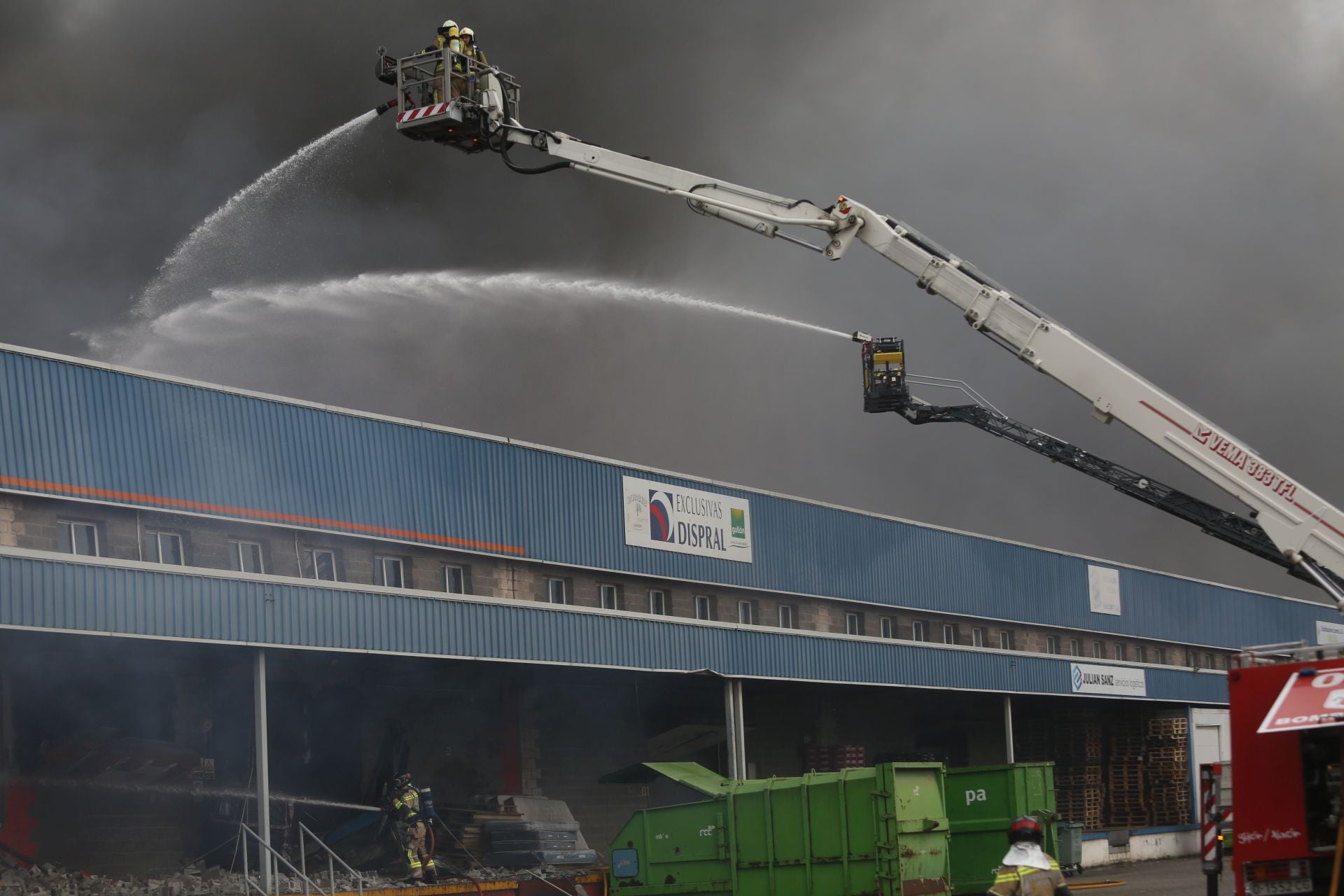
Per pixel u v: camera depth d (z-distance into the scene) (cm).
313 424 2455
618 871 2072
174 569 1905
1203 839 1883
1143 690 4119
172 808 2228
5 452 1983
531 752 2867
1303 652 1084
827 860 1888
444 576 2666
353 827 2295
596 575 2973
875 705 3847
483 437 2761
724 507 3297
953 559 4016
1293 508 1412
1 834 1995
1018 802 2267
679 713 3222
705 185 1642
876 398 3094
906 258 1581
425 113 1616
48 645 1989
